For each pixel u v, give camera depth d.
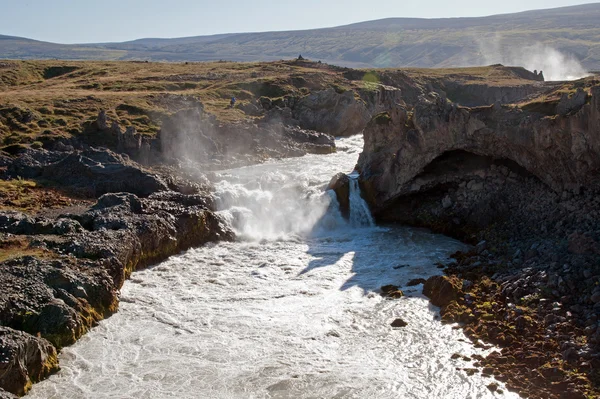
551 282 27.05
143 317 26.64
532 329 24.08
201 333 25.11
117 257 30.02
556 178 36.50
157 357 23.17
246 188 47.38
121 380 21.59
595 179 34.41
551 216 34.97
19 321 23.38
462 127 40.28
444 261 34.09
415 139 42.31
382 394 20.61
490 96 114.50
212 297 28.92
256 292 29.50
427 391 20.75
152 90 92.31
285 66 121.94
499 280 29.27
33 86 94.69
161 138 61.09
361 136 86.44
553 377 20.78
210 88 96.38
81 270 27.73
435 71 137.25
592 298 25.14
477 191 40.66
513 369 21.66
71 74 108.94
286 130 76.19
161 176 45.44
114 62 132.62
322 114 87.25
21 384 20.50
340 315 26.78
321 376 21.75
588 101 34.47
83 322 25.12
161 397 20.56
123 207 36.53
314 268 33.09
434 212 41.75
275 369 22.25
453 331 25.11
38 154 52.31
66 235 31.44
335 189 43.78
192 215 37.41
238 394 20.72
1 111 65.62
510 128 38.03
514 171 39.97
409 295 28.95
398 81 118.38
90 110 72.00
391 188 43.59
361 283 30.70
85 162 46.72
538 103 38.75
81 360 22.92
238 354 23.36
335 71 122.12
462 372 21.80
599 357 21.16
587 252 28.72
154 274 32.00
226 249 36.72
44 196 41.69
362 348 23.80
